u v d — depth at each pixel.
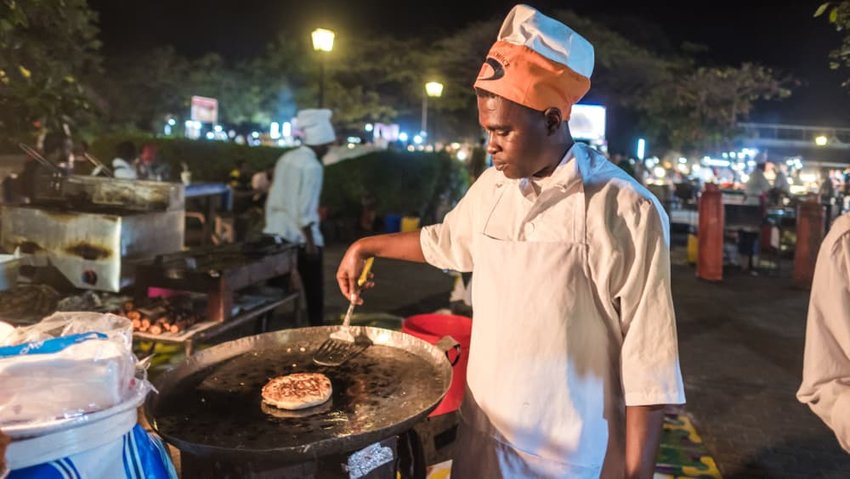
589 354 1.61
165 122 28.58
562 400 1.61
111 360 1.43
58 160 5.39
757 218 12.73
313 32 9.79
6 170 5.45
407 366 2.13
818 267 1.70
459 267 2.03
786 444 4.20
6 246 4.09
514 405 1.65
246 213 11.10
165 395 1.92
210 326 3.74
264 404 1.86
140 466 1.54
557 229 1.60
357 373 2.08
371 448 1.74
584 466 1.63
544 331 1.60
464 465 1.79
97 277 3.99
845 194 15.39
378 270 9.48
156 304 3.80
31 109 3.55
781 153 34.59
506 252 1.67
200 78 28.50
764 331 6.88
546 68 1.47
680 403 1.52
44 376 1.36
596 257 1.56
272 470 1.62
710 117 27.58
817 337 1.68
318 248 5.25
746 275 10.12
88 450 1.40
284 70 28.45
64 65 5.68
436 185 16.02
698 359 5.89
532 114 1.52
